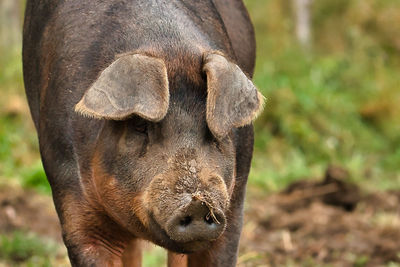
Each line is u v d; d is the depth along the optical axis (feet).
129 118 44.80
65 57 50.57
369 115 135.64
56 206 50.39
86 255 49.57
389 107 136.77
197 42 47.91
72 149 48.98
